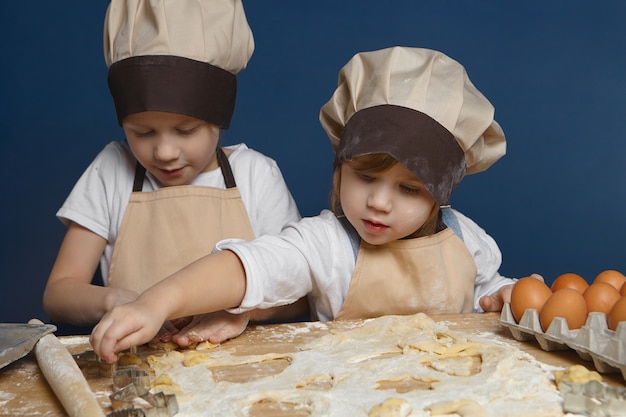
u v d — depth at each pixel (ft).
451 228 4.85
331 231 4.51
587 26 7.85
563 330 3.34
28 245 7.95
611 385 2.95
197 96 4.49
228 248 3.91
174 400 2.68
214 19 4.66
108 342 3.09
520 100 7.91
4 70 7.81
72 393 2.64
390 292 4.48
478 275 4.92
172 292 3.46
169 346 3.58
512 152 7.96
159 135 4.55
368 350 3.39
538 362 3.21
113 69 4.53
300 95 7.87
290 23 7.82
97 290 4.48
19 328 3.41
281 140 7.88
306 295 4.87
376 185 4.08
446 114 4.07
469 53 7.85
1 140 7.86
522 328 3.56
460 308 4.63
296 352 3.48
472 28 7.83
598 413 2.60
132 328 3.18
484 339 3.55
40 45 7.78
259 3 7.78
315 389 2.94
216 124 4.69
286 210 5.29
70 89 7.79
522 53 7.88
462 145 4.25
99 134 7.79
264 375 3.15
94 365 3.17
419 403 2.70
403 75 4.15
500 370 3.00
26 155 7.87
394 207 4.10
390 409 2.59
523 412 2.64
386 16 7.80
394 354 3.38
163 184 5.06
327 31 7.83
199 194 4.92
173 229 4.88
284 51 7.83
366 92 4.21
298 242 4.35
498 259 5.07
